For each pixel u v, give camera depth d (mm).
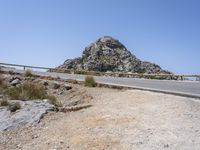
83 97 15453
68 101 15109
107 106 12141
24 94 14750
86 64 67875
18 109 11250
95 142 7418
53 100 14055
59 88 18266
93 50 75875
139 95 14664
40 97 14727
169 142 7090
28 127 9398
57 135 8328
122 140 7441
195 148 6637
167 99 12648
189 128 8125
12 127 9367
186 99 12570
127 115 10047
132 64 67062
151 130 8117
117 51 75812
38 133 8711
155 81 25688
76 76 30047
